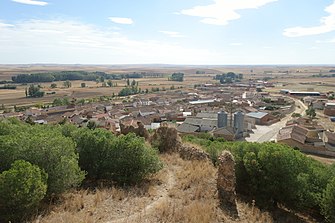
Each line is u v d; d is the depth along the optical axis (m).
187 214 12.73
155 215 12.66
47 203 14.00
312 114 118.75
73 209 13.25
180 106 137.25
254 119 104.19
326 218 19.28
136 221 11.97
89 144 19.17
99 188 16.45
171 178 18.42
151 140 26.97
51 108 134.25
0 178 12.00
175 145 25.69
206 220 12.44
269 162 20.41
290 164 20.34
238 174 21.69
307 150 71.75
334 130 91.31
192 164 20.92
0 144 14.86
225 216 13.66
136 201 14.29
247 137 85.88
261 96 178.38
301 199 20.95
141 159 17.95
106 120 92.00
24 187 11.97
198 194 15.44
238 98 167.12
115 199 14.49
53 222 11.52
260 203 19.70
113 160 18.39
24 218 11.98
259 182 20.53
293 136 74.50
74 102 155.38
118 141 19.02
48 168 14.54
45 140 15.32
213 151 25.31
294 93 187.25
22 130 21.80
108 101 163.50
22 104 153.75
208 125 91.44
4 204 11.79
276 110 132.00
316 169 25.14
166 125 27.19
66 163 14.92
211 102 152.88
